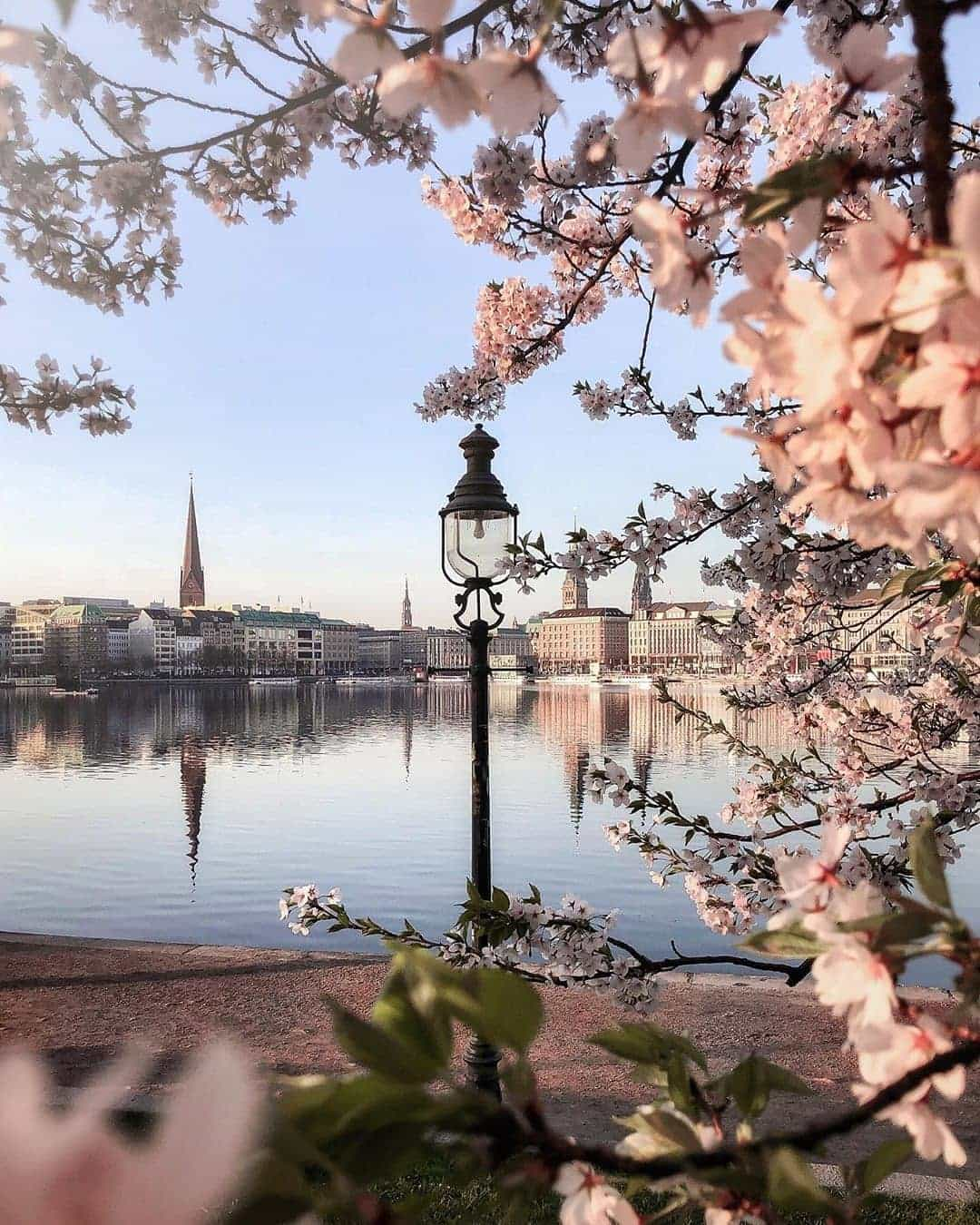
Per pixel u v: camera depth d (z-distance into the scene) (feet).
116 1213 0.92
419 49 6.36
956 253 1.97
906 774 17.11
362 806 86.74
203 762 129.08
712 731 18.29
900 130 13.16
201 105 11.10
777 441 2.53
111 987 32.12
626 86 12.73
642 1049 3.23
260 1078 1.29
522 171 15.55
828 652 21.71
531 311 19.38
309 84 14.79
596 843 65.21
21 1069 1.00
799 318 2.19
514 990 2.03
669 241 2.64
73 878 56.65
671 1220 2.91
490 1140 2.03
